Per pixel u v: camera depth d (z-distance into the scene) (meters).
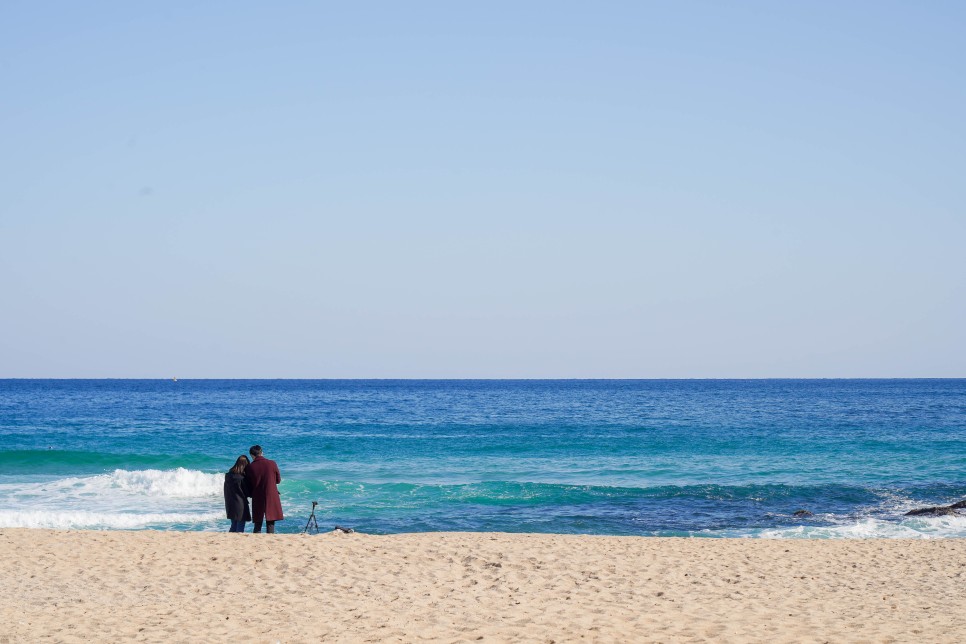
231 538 15.29
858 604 10.70
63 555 13.50
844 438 45.69
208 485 25.64
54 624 9.20
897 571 13.52
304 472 31.31
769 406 88.88
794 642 8.50
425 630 9.05
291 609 10.10
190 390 159.00
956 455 36.84
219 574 12.22
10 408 80.50
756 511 22.64
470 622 9.45
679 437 46.94
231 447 41.06
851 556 15.05
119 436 46.91
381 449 40.34
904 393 138.50
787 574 13.08
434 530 20.12
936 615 9.98
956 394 131.50
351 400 109.38
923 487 27.08
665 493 25.36
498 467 33.28
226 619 9.55
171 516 20.77
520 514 22.16
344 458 36.50
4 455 32.16
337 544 14.79
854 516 21.95
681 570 13.20
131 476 26.66
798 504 23.75
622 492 25.52
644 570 13.10
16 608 9.98
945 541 17.34
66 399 105.56
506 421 62.84
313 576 12.15
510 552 14.37
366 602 10.52
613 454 38.22
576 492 25.45
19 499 23.38
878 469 32.16
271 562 13.12
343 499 24.19
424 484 27.16
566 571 12.84
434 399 114.69
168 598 10.70
